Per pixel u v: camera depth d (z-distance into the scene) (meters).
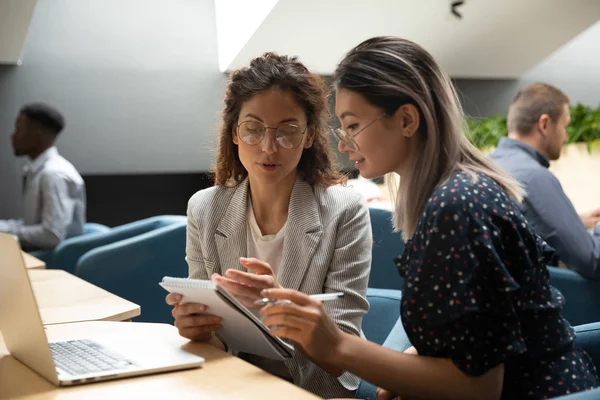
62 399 1.27
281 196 1.95
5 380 1.39
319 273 1.90
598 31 5.56
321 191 1.99
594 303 2.92
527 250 1.39
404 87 1.45
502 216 1.36
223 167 2.02
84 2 4.53
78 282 2.40
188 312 1.58
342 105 1.49
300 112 1.86
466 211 1.34
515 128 3.21
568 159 4.09
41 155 4.13
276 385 1.33
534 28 4.78
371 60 1.47
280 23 4.18
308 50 4.45
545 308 1.40
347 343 1.40
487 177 1.44
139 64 4.64
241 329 1.54
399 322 2.03
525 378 1.41
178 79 4.72
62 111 4.52
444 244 1.33
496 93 5.32
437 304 1.33
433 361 1.35
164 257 3.26
